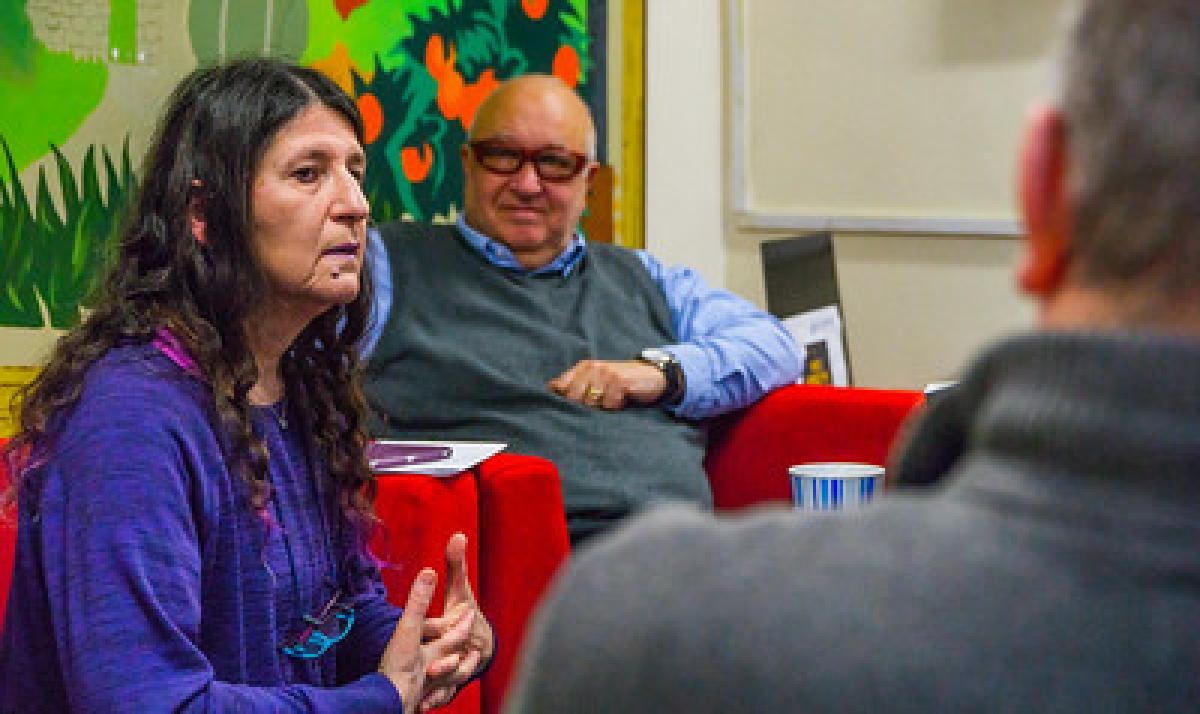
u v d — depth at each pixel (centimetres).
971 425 63
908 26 457
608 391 335
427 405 333
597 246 376
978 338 451
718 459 356
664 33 448
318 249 181
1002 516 57
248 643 173
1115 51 56
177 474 160
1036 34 438
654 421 342
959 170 452
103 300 173
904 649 56
